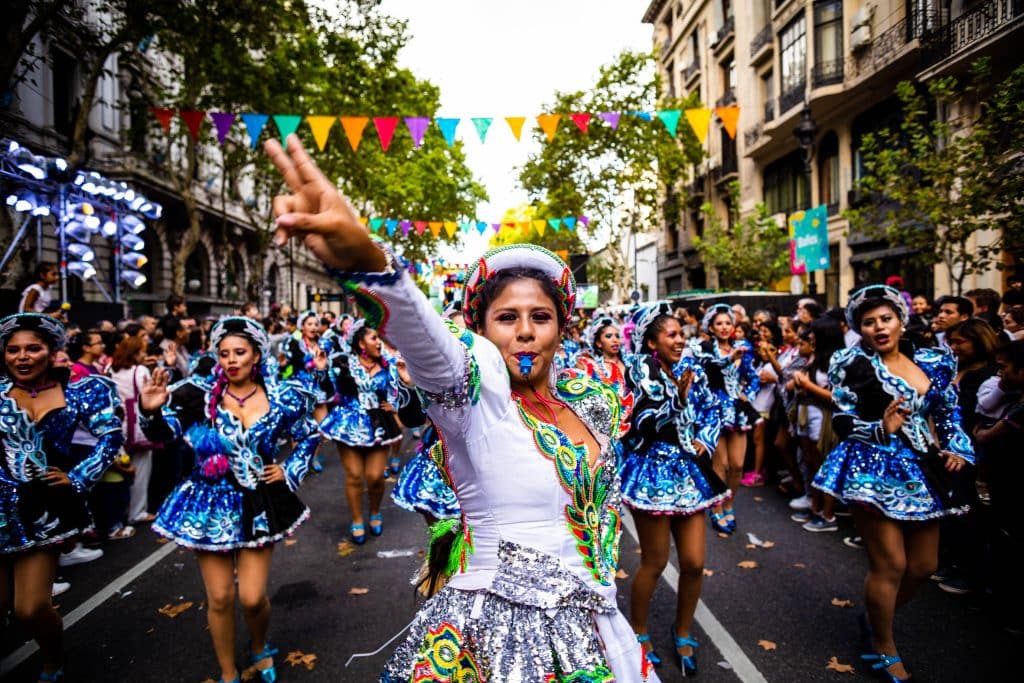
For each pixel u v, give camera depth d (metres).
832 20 16.80
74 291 15.11
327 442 10.73
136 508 6.22
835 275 18.67
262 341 3.41
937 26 13.19
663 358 3.68
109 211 10.72
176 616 4.23
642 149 21.34
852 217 10.51
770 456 7.60
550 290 1.71
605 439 1.73
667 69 32.59
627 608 4.23
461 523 1.73
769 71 21.64
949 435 3.30
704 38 27.48
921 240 9.04
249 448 3.24
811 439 5.84
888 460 3.25
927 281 14.29
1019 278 7.99
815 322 5.68
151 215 11.02
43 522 3.16
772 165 22.12
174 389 3.41
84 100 9.99
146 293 20.97
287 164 1.15
